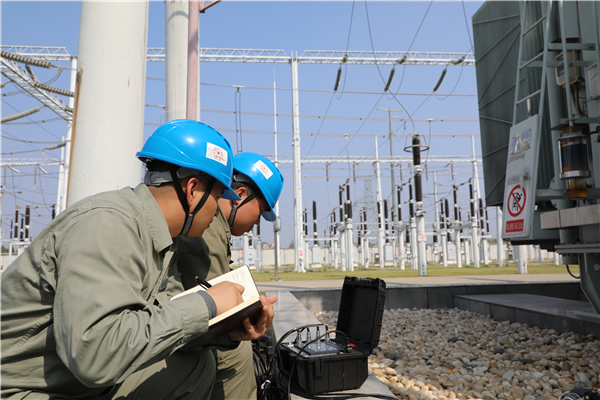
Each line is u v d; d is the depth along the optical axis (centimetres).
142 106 251
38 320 119
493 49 851
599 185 493
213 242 210
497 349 461
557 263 2677
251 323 150
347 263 2777
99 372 106
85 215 122
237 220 230
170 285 169
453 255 3378
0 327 120
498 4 828
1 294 122
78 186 228
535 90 705
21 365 119
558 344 480
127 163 236
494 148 855
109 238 119
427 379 365
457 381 347
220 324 131
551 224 478
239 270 169
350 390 235
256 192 232
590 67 499
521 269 1708
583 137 451
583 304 643
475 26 920
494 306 695
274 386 234
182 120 152
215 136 153
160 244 136
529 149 475
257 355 279
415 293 847
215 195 150
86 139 229
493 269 2275
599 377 349
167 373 149
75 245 115
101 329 106
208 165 143
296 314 482
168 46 527
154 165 145
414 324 674
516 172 493
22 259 124
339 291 845
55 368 121
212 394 195
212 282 162
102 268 114
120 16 237
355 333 265
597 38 492
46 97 1928
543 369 383
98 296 109
